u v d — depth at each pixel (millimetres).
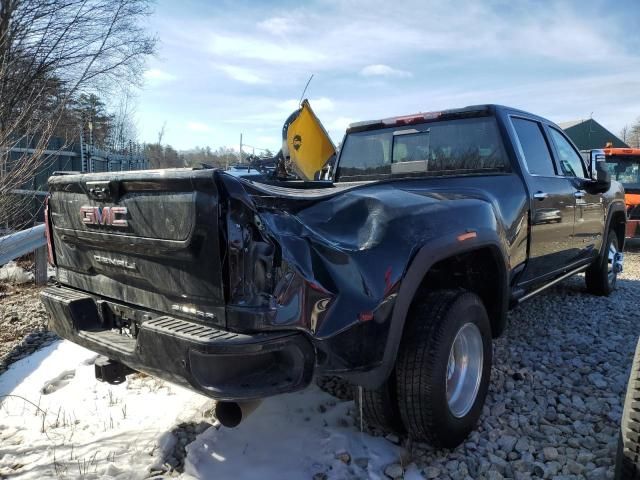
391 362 2490
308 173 6562
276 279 2189
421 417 2695
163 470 2752
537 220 4023
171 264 2402
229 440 2924
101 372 2801
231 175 2182
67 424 3211
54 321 3047
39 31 11742
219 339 2133
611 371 3941
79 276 3100
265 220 2209
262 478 2625
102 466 2758
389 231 2494
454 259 3195
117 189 2559
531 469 2752
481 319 3020
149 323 2369
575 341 4578
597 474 2645
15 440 3051
